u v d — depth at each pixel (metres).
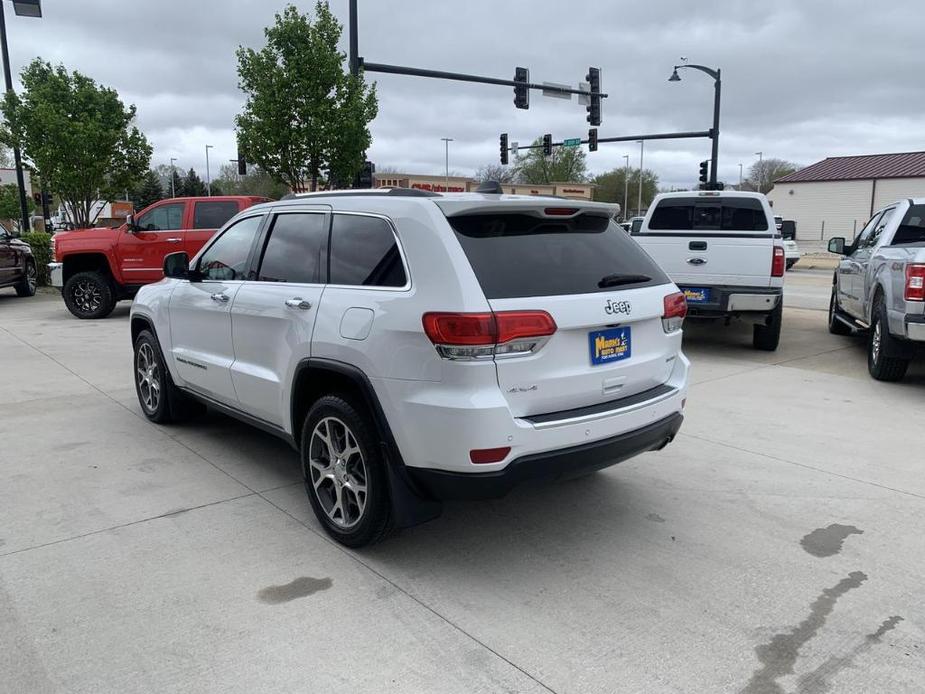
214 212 12.56
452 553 3.67
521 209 3.41
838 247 9.99
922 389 7.19
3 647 2.84
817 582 3.37
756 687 2.62
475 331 3.02
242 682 2.64
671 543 3.78
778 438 5.56
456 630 2.97
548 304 3.21
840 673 2.70
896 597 3.24
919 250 6.66
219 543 3.75
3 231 15.69
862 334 10.69
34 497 4.34
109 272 12.78
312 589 3.29
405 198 3.44
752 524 4.01
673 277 8.76
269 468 4.88
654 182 80.69
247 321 4.29
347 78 16.16
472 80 18.64
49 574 3.41
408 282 3.27
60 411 6.28
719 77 25.44
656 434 3.71
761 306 8.46
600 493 4.46
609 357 3.49
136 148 18.80
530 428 3.14
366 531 3.53
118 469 4.83
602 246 3.76
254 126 16.14
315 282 3.84
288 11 15.84
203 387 4.98
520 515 4.14
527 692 2.59
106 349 9.41
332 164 16.56
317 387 3.92
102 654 2.80
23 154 18.00
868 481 4.66
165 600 3.19
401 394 3.21
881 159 55.91
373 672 2.70
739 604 3.18
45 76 17.97
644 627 3.00
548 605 3.17
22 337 10.48
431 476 3.22
